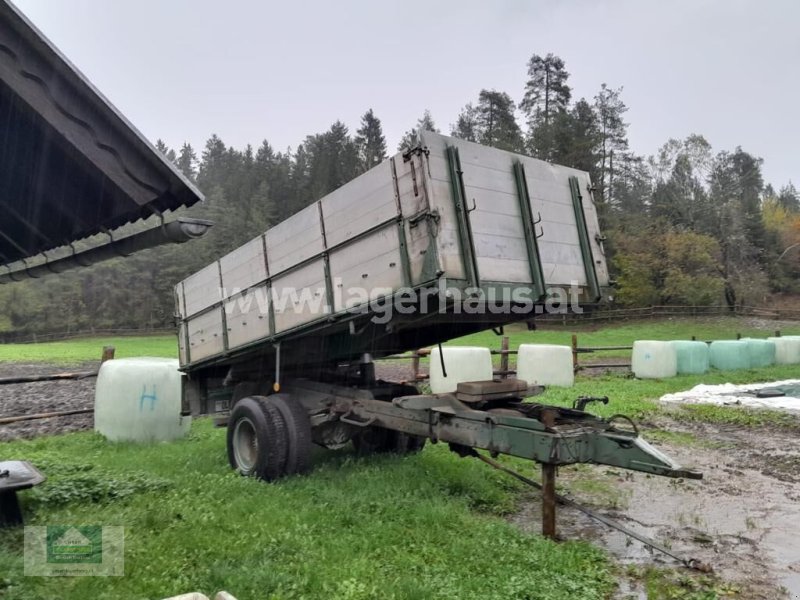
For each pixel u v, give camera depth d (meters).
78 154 3.66
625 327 41.56
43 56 3.28
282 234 6.05
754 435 9.20
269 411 6.02
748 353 19.28
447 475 6.07
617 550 4.47
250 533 4.25
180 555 3.88
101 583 3.45
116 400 8.27
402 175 4.58
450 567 3.83
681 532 4.93
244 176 71.38
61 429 9.80
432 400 5.45
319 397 6.61
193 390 8.01
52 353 29.53
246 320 6.66
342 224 5.24
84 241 5.68
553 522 4.48
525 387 5.80
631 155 57.94
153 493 5.25
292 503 5.09
